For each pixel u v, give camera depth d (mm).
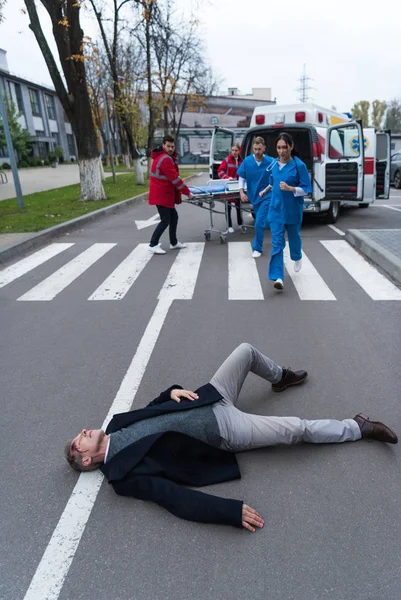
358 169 10055
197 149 48250
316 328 4898
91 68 32562
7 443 3223
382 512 2516
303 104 10531
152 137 25844
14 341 4863
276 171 6043
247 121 58094
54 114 57531
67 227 10703
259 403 3557
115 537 2428
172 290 6262
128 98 25500
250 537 2396
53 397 3771
